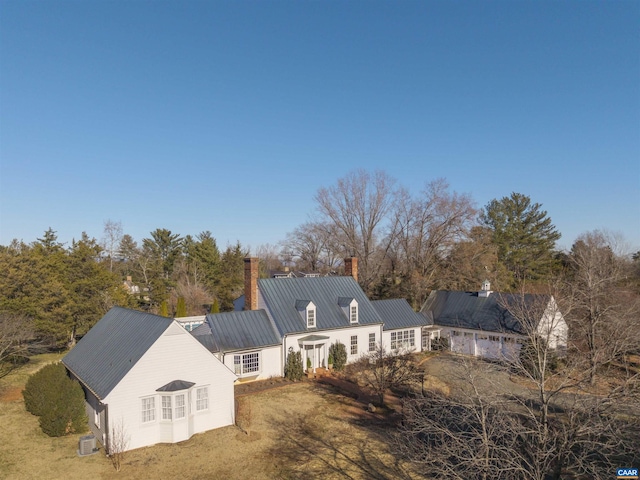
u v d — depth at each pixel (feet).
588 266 104.83
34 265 120.47
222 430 69.10
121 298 137.39
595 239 176.24
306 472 55.77
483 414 39.40
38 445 63.16
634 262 186.39
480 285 162.09
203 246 221.87
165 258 240.73
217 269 219.20
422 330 130.41
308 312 105.60
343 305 114.52
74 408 67.36
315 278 118.42
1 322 99.76
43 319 114.62
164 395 64.18
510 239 211.61
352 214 195.72
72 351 82.33
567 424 43.62
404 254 188.03
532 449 40.57
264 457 59.98
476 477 45.29
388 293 165.37
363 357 109.40
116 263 234.38
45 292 116.98
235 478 54.13
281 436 67.26
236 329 96.78
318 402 83.51
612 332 65.16
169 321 65.62
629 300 102.68
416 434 60.59
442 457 40.91
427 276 171.53
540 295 112.47
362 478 54.13
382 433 68.64
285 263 269.85
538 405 65.31
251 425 71.41
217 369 70.13
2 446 62.75
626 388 39.96
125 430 61.05
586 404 39.81
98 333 81.00
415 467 56.44
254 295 108.06
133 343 67.87
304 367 103.91
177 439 64.23
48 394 69.41
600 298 91.20
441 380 96.94
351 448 63.05
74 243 133.80
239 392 88.94
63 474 54.49
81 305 124.88
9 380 96.94
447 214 169.89
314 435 67.77
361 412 78.23
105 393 59.82
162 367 64.44
